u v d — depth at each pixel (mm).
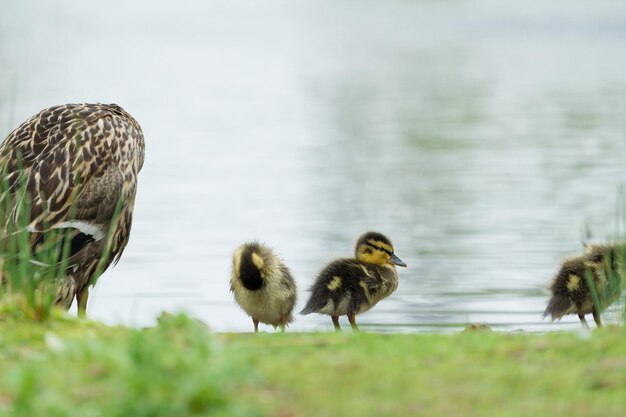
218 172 26406
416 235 18844
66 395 5785
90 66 56781
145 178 25500
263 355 6699
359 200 22500
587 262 10945
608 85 46438
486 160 27828
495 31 77000
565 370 6328
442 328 12617
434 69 56500
